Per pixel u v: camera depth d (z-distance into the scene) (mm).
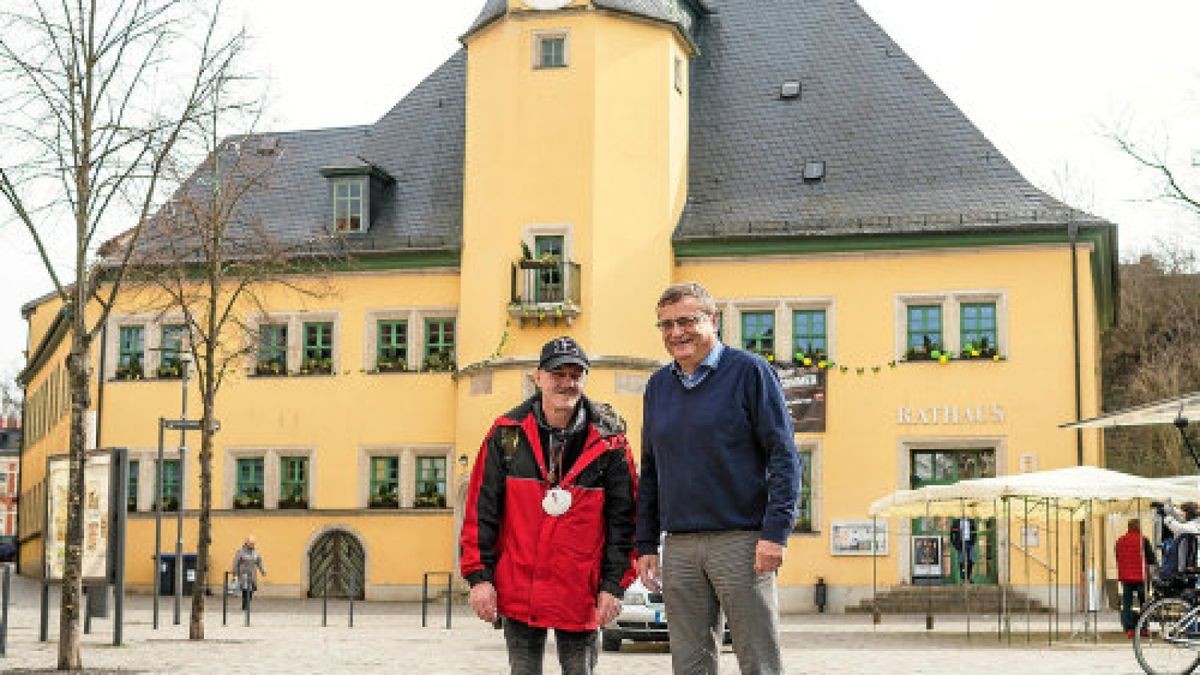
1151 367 55281
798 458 6641
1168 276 58438
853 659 19062
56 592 41031
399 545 38219
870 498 35469
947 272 35812
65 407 52031
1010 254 35562
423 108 42562
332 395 39250
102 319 16844
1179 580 18953
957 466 35438
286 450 39312
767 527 6516
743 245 36812
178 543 26188
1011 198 36188
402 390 38875
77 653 16375
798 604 35188
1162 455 53531
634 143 36688
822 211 36969
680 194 37906
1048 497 22250
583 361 7039
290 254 36125
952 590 34094
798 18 41094
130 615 29828
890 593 34312
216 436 39656
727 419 6645
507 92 36750
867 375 35906
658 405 6836
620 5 36750
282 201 41688
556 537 7059
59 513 19859
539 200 36281
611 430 7188
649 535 7000
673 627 6805
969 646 21781
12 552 86000
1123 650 20875
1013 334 35312
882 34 40219
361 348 39250
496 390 36250
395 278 39281
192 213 23562
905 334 35906
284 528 38969
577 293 35875
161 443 23094
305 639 22609
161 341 40250
